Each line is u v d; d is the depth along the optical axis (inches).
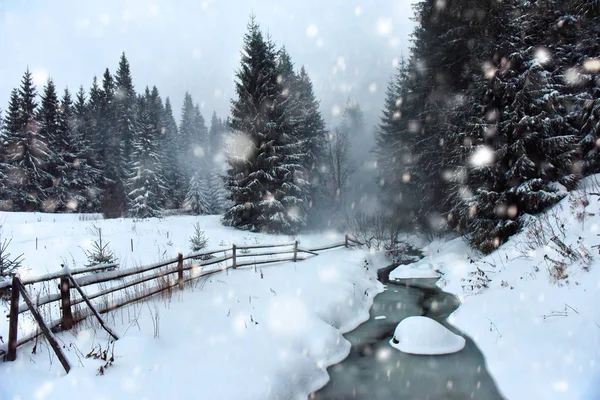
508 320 286.4
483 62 510.0
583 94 494.3
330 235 901.8
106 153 1749.5
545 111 457.7
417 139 865.5
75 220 873.5
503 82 472.4
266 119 851.4
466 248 577.3
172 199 1894.7
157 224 787.4
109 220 826.2
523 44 477.7
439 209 721.6
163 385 183.6
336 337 299.3
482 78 503.8
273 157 838.5
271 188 867.4
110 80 2375.7
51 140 1445.6
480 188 490.0
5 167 1284.4
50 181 1381.6
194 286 361.1
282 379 217.9
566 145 445.1
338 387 229.8
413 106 882.1
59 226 685.3
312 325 299.9
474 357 261.1
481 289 380.5
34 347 200.2
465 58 658.2
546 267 325.4
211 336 252.5
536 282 313.0
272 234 815.7
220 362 218.4
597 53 505.0
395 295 457.4
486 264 442.0
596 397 170.4
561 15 554.6
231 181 873.5
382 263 670.5
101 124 1845.5
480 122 495.8
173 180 1978.3
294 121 970.7
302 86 1330.0
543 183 454.3
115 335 225.6
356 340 314.2
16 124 1363.2
